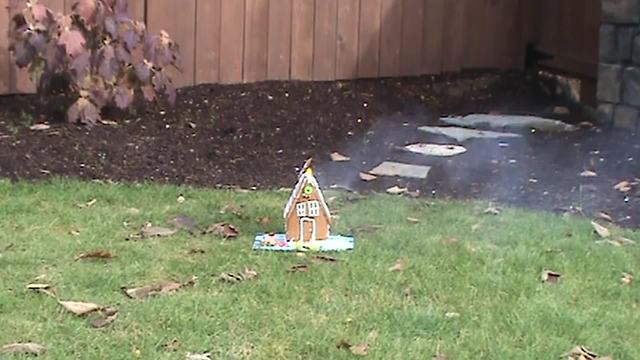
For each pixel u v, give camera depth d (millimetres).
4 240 5066
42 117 7797
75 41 7523
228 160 7121
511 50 10609
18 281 4480
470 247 5141
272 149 7492
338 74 9836
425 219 5707
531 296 4445
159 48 7980
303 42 9617
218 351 3809
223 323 4062
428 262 4871
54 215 5547
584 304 4387
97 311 4141
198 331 3980
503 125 8617
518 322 4133
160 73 8047
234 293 4402
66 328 3977
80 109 7602
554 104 9719
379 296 4406
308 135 7945
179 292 4418
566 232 5449
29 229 5277
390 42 10078
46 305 4195
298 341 3906
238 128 7953
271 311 4207
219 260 4855
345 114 8727
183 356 3752
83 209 5695
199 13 9078
